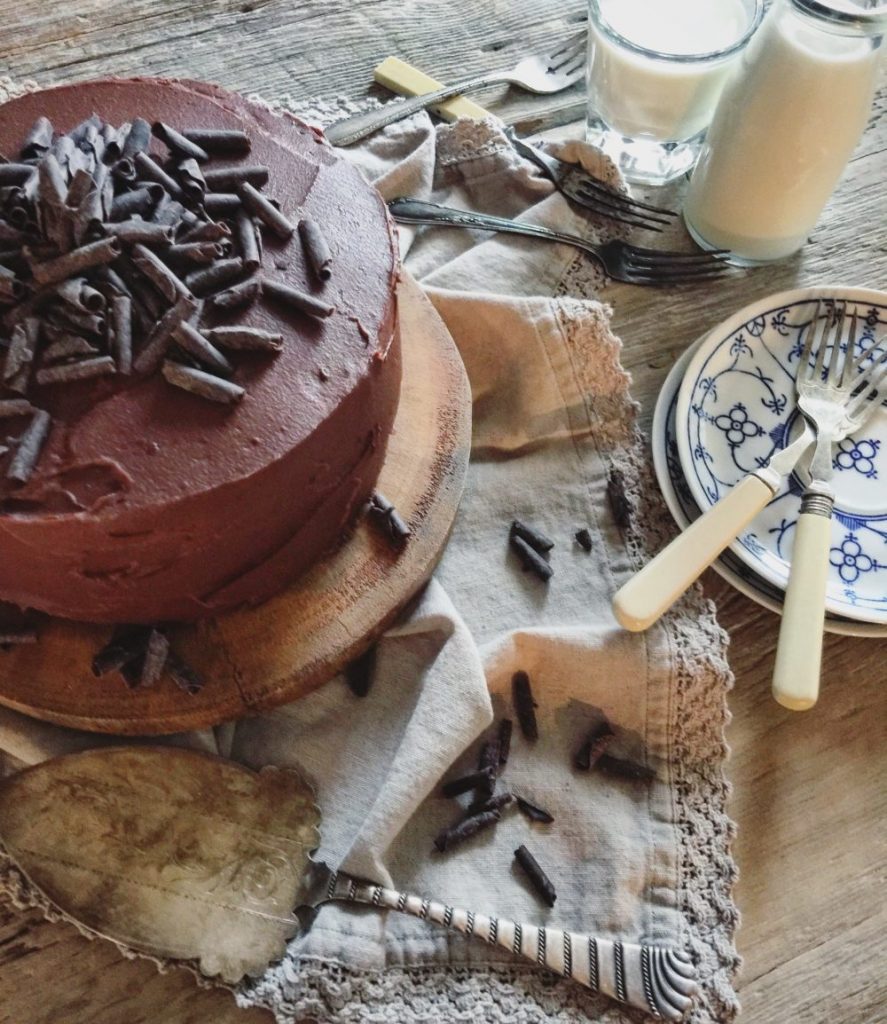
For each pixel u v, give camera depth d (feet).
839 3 1.69
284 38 2.19
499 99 2.17
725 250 2.00
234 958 1.46
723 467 1.78
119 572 1.45
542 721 1.67
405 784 1.54
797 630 1.57
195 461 1.41
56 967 1.48
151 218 1.48
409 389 1.77
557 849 1.58
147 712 1.55
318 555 1.64
